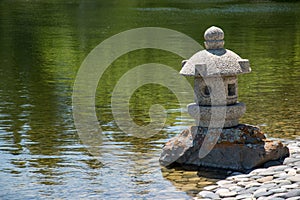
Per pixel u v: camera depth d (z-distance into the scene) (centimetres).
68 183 1212
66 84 2388
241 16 5509
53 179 1239
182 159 1306
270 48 3391
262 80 2398
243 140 1276
